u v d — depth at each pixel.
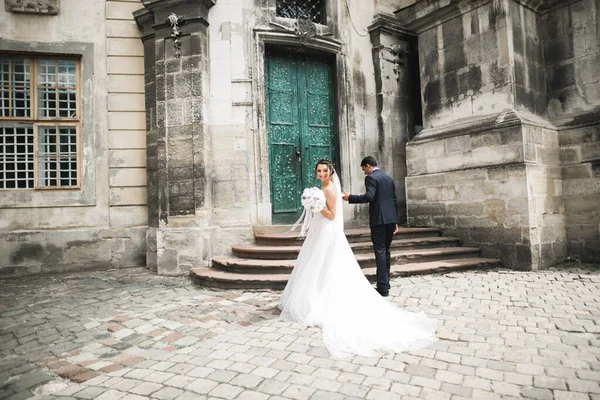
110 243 7.14
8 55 6.98
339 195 4.04
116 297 4.92
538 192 6.08
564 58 6.68
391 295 4.56
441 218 7.14
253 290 5.12
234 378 2.58
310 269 3.85
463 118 7.02
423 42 7.75
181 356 2.99
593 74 6.33
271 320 3.81
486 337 3.17
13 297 5.05
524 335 3.19
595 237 6.18
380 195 4.60
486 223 6.43
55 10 7.07
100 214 7.17
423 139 7.49
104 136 7.25
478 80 6.77
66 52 7.12
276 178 7.35
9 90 6.98
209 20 6.86
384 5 8.64
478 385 2.39
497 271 5.85
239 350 3.06
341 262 3.80
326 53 7.80
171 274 6.35
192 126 6.50
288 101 7.56
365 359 2.82
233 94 6.89
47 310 4.37
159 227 6.59
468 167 6.70
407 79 8.78
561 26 6.72
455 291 4.68
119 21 7.38
